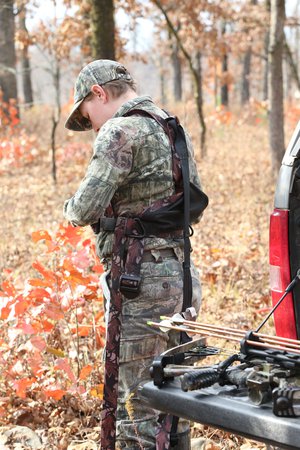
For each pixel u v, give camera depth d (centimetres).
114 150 355
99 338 490
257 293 668
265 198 1167
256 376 288
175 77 4403
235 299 671
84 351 502
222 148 2005
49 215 1080
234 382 298
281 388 275
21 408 470
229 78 3331
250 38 2688
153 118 369
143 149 361
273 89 1324
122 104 376
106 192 354
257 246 827
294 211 378
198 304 383
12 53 2259
